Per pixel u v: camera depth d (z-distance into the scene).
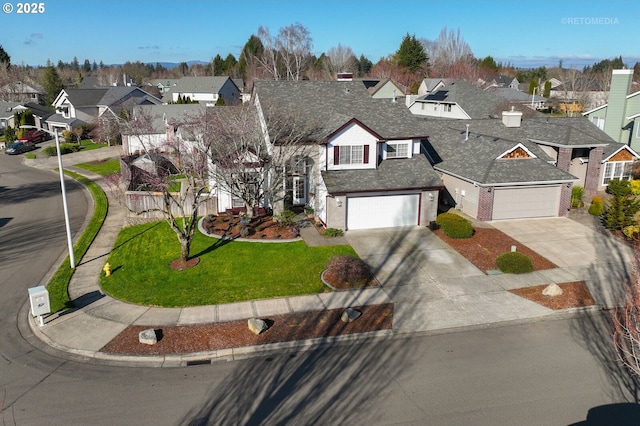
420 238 25.20
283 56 95.44
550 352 15.23
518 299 18.78
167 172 27.72
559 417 12.20
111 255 23.23
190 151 30.00
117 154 54.25
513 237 25.19
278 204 27.94
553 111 83.75
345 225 26.11
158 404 12.72
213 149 25.56
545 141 32.97
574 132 32.94
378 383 13.63
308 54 105.56
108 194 35.88
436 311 17.86
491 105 51.97
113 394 13.15
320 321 17.09
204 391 13.28
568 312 17.86
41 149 59.47
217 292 19.14
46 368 14.38
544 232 25.92
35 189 38.69
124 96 69.50
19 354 15.14
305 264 21.77
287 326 16.72
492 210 27.55
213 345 15.52
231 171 24.69
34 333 16.42
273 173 27.17
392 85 68.94
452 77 99.88
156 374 14.08
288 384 13.60
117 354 15.05
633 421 12.03
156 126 49.88
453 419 12.12
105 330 16.44
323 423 11.98
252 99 33.41
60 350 15.34
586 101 80.31
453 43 124.69
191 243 24.23
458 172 29.41
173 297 18.73
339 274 20.12
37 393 13.19
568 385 13.52
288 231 25.70
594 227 26.67
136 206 28.52
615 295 19.02
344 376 13.98
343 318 17.08
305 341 15.82
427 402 12.78
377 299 18.77
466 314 17.66
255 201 26.78
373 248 23.78
